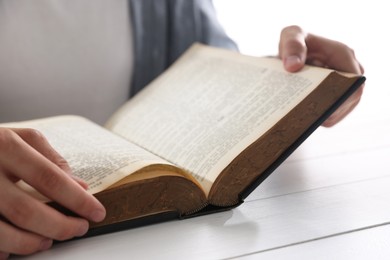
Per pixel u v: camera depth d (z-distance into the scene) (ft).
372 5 4.25
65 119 1.89
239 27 4.10
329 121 1.87
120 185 1.21
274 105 1.43
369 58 4.20
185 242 1.19
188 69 1.99
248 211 1.35
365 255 1.11
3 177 1.10
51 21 2.55
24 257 1.13
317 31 4.22
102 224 1.22
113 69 2.65
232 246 1.16
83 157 1.40
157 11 2.72
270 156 1.35
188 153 1.48
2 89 2.48
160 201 1.27
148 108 1.89
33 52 2.52
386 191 1.44
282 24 4.14
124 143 1.52
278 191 1.47
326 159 1.73
